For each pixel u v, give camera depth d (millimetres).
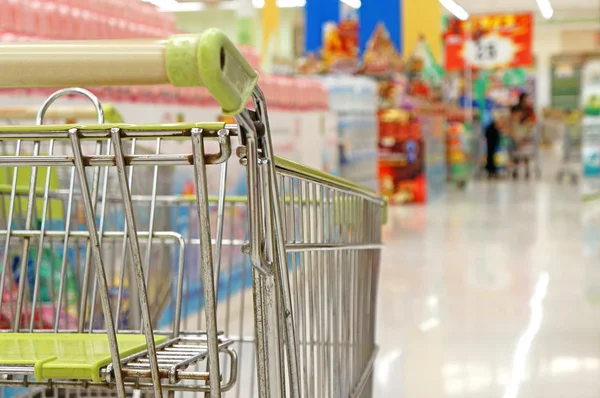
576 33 24562
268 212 1036
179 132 998
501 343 3730
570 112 25391
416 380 3178
